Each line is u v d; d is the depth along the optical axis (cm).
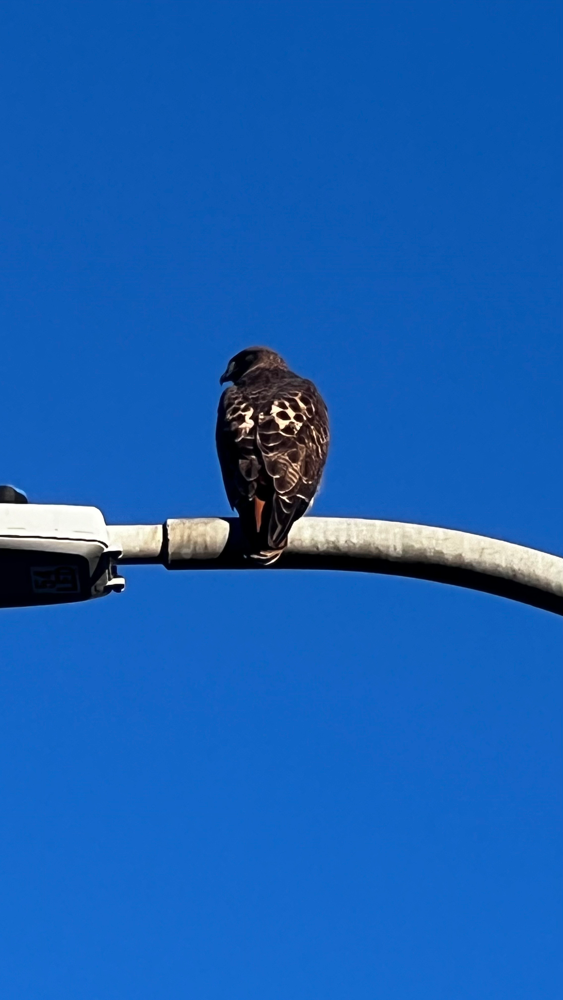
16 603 987
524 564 963
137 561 980
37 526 938
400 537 967
